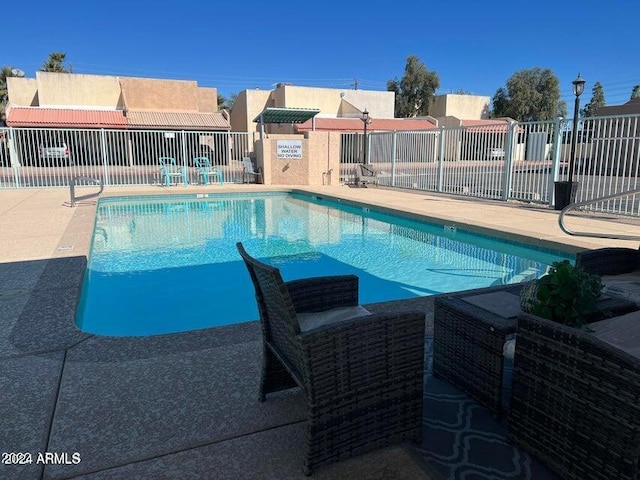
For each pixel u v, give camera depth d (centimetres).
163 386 269
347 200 1281
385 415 209
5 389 265
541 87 4744
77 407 247
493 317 239
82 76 2830
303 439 222
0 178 1753
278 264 724
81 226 810
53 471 200
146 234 944
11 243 667
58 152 1869
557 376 191
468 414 243
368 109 3459
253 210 1278
